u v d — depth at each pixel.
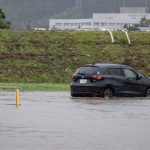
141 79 66.81
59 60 105.81
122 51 111.31
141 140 36.28
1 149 33.19
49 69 102.44
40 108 52.53
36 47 110.19
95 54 109.44
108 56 109.06
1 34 114.81
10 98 63.16
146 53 111.44
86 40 115.00
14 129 40.12
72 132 39.00
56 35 116.62
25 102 58.25
